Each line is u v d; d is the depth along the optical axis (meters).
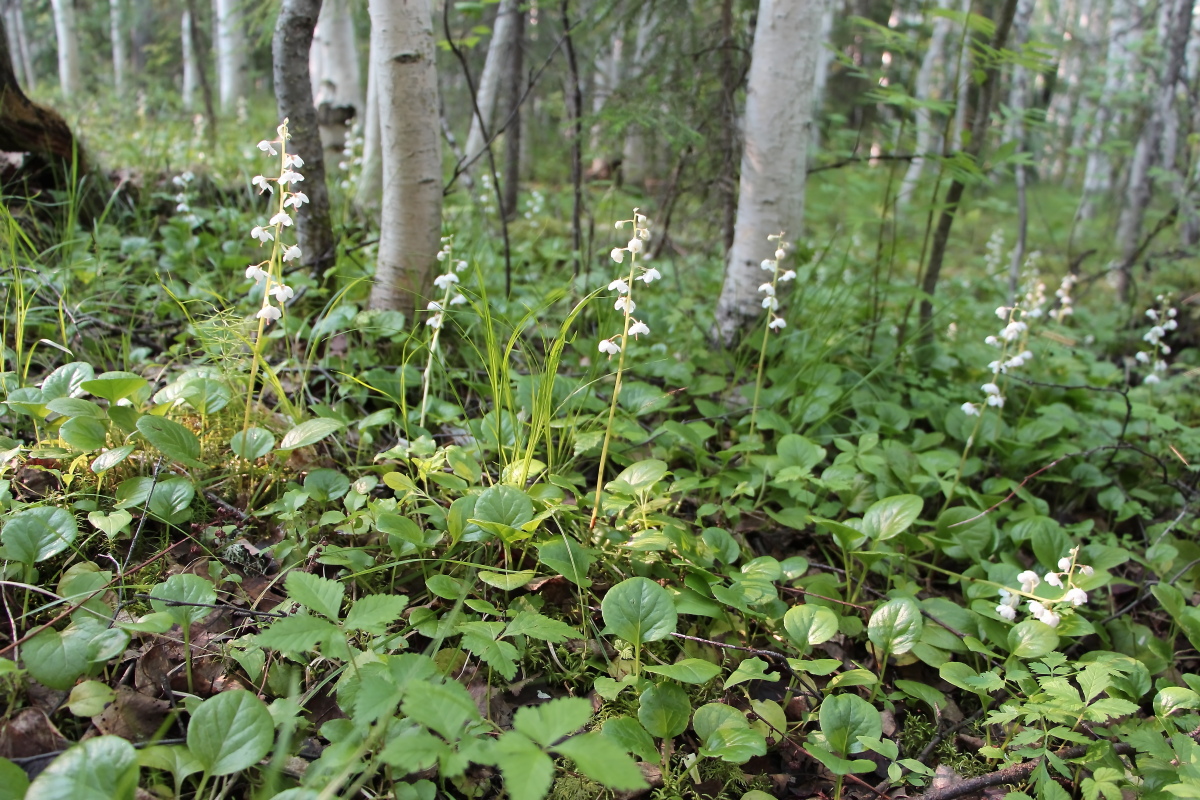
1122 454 4.61
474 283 4.75
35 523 2.24
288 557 2.61
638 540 2.72
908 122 5.50
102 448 2.66
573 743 1.65
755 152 4.64
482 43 12.20
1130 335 7.21
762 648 2.79
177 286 4.21
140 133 9.20
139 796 1.77
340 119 8.14
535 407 2.77
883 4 16.61
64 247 4.27
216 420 3.14
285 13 3.89
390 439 3.49
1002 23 4.77
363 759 1.93
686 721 2.26
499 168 9.10
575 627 2.64
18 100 4.84
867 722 2.28
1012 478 4.27
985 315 7.49
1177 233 11.30
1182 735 2.29
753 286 4.81
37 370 3.41
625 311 2.71
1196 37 11.48
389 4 3.78
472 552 2.72
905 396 4.95
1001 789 2.43
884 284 5.67
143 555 2.56
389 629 2.41
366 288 4.55
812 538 3.57
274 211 5.42
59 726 1.96
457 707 1.75
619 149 6.58
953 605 2.99
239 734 1.82
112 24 18.30
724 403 4.30
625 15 5.30
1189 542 3.76
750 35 5.37
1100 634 3.16
